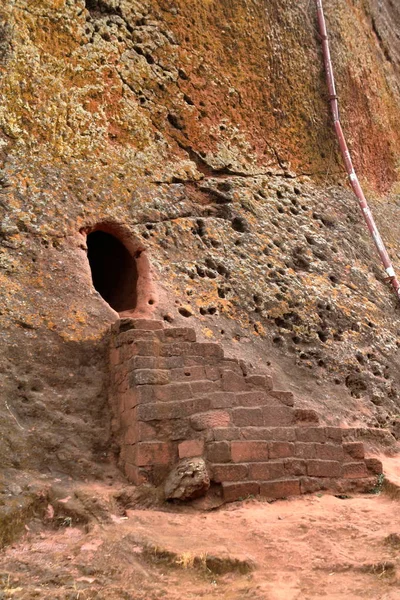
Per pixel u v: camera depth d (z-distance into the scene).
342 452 6.00
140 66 9.12
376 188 12.10
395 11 16.27
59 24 8.44
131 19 9.30
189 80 9.64
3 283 6.57
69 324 6.62
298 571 4.24
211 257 8.33
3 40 7.86
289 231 9.48
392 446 7.69
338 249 9.86
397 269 10.85
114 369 6.38
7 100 7.62
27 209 7.14
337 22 12.60
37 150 7.62
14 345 6.28
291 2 11.62
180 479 5.32
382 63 14.22
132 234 7.80
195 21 10.10
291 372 7.95
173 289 7.74
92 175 7.89
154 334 6.07
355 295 9.38
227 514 5.18
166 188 8.55
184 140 9.22
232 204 9.09
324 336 8.59
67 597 3.90
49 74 8.10
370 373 8.58
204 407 5.72
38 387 6.17
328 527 4.88
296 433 5.88
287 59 11.15
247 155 9.84
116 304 7.78
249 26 10.77
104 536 4.64
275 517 5.09
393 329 9.48
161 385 5.74
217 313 7.89
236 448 5.59
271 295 8.46
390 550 4.46
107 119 8.45
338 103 11.82
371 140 12.49
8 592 3.92
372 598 3.79
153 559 4.37
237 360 6.16
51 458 5.76
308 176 10.61
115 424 6.12
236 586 4.00
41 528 5.02
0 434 5.67
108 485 5.64
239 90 10.20
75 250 7.20
